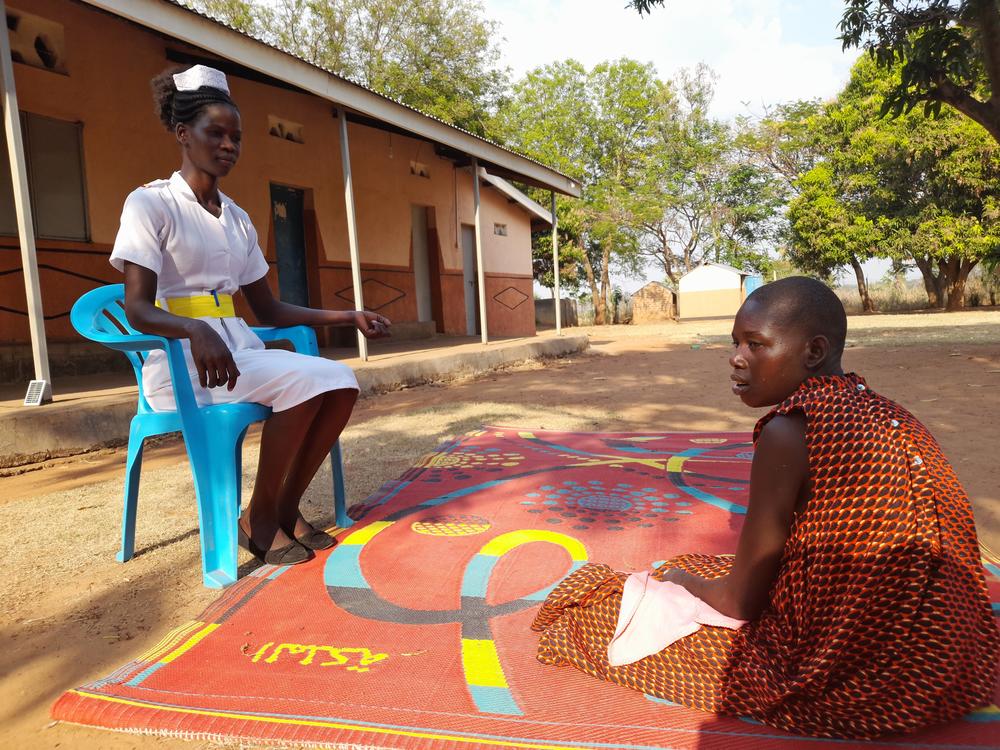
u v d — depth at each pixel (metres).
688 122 34.16
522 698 1.66
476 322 16.02
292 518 2.73
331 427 2.63
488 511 3.13
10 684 1.85
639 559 2.52
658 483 3.51
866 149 25.23
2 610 2.30
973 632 1.36
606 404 6.39
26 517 3.31
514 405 6.40
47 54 7.56
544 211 17.97
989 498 3.10
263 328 3.01
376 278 12.55
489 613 2.13
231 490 2.46
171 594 2.39
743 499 3.22
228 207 2.75
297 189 11.07
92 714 1.64
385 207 12.79
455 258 14.96
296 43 22.66
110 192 8.09
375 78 22.20
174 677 1.80
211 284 2.64
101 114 7.98
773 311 1.42
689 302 31.30
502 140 24.39
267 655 1.90
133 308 2.32
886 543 1.31
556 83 33.12
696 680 1.59
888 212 25.94
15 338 7.23
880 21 8.06
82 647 2.04
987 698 1.40
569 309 30.89
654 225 34.97
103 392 5.86
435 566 2.51
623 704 1.62
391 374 7.94
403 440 4.84
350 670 1.81
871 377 7.39
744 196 35.81
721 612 1.58
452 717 1.59
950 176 23.66
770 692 1.44
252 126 9.93
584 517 3.01
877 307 31.61
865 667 1.37
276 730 1.56
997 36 7.28
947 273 26.38
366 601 2.24
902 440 1.32
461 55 22.95
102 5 5.25
